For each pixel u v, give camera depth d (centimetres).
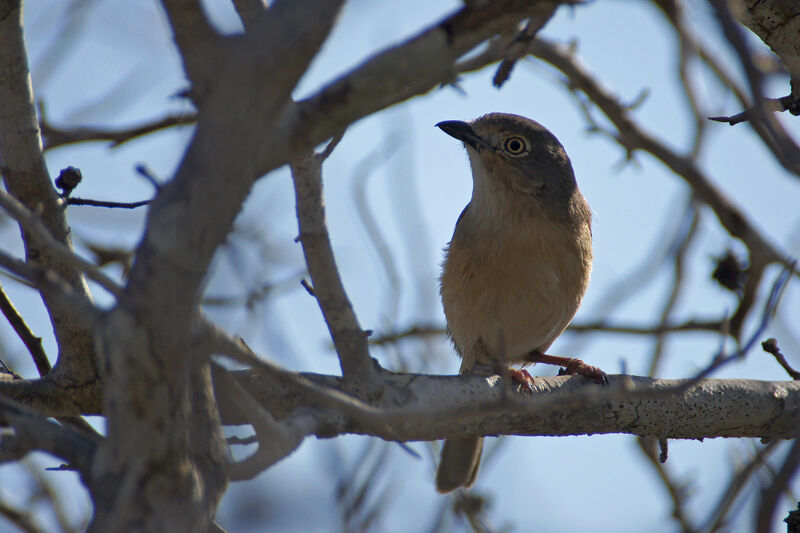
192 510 502
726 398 840
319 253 720
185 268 459
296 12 445
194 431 520
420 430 757
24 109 686
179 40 457
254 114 450
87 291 741
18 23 666
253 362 494
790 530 833
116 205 730
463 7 472
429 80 498
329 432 711
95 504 483
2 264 462
